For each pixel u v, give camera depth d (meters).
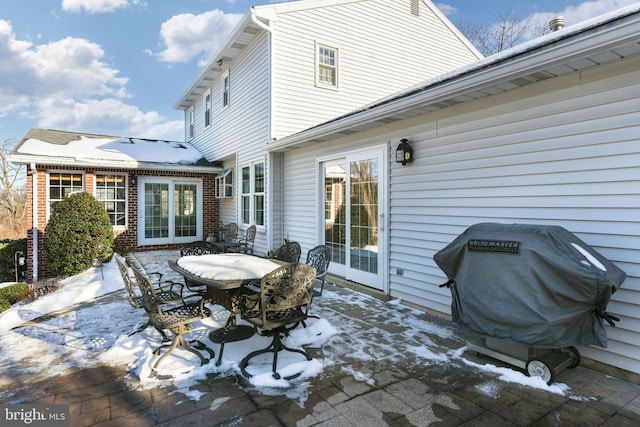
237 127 9.80
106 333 4.07
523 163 3.60
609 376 2.99
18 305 5.55
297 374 3.03
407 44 9.80
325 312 4.70
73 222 7.32
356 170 5.94
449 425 2.35
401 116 4.78
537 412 2.48
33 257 8.65
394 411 2.50
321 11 8.44
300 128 8.20
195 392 2.77
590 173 3.12
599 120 3.05
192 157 11.79
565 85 3.26
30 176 8.76
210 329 4.13
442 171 4.44
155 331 4.04
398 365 3.20
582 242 2.96
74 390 2.81
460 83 3.56
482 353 3.29
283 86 7.98
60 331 4.15
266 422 2.38
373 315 4.59
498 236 3.00
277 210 8.24
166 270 7.50
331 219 6.72
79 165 9.21
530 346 2.86
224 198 11.54
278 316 3.27
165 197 11.05
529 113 3.54
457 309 3.29
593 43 2.61
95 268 7.39
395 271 5.18
